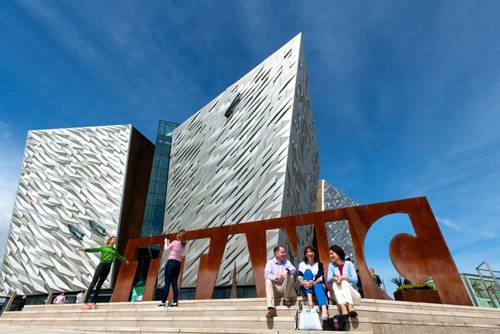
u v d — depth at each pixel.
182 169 35.12
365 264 7.27
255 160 21.41
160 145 41.78
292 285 6.38
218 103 33.25
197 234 9.84
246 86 28.61
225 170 25.16
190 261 23.20
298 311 5.27
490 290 10.77
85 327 6.71
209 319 5.98
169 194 35.75
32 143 40.00
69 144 38.66
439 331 4.62
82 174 36.03
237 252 18.58
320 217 8.41
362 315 5.24
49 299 28.25
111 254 8.37
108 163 36.50
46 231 32.81
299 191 20.58
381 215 7.70
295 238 8.46
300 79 22.58
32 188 36.31
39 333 5.14
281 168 18.28
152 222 35.34
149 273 9.65
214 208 23.97
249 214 19.16
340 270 5.96
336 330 5.07
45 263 30.94
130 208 35.31
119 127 39.28
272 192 17.97
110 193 34.28
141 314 6.88
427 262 6.71
